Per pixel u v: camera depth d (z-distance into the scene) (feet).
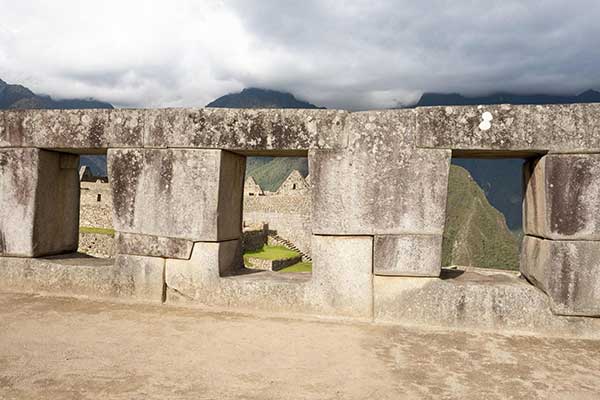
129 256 15.70
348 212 14.24
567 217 13.03
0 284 16.79
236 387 9.18
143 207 15.49
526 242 15.08
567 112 13.02
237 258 16.92
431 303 13.82
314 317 14.37
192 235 15.15
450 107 13.69
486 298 13.57
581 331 13.04
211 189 15.01
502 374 10.32
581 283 12.98
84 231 81.71
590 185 12.94
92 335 12.14
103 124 15.79
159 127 15.30
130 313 14.33
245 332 12.75
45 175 16.90
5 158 16.60
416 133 13.84
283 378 9.71
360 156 14.19
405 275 13.98
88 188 93.30
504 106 13.38
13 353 10.71
